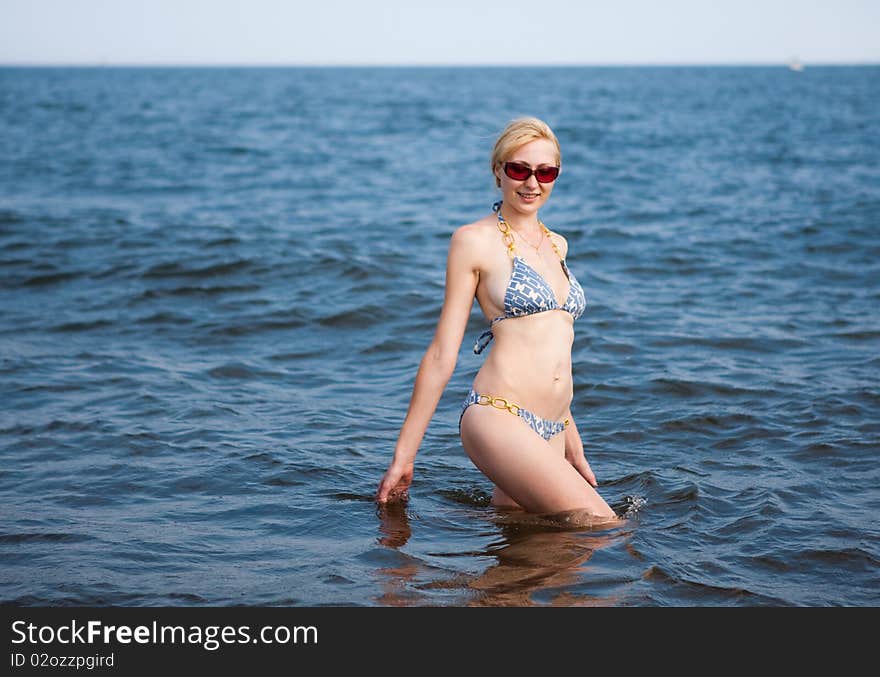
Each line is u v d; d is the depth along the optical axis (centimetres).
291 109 6097
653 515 421
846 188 1844
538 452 409
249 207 1628
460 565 370
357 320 822
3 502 434
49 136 3512
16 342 739
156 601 341
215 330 787
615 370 665
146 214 1491
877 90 9800
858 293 913
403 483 448
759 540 390
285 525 412
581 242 1223
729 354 708
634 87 11250
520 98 8006
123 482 461
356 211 1592
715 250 1159
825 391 607
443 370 432
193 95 8638
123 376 650
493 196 1827
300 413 582
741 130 3909
